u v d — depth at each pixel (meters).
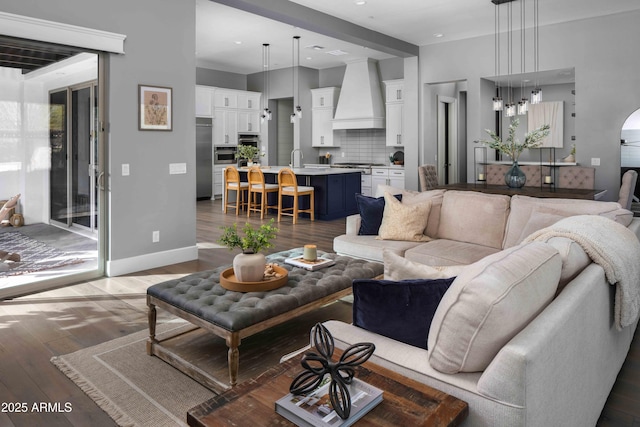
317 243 5.86
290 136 11.90
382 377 1.41
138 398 2.24
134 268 4.46
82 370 2.52
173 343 2.87
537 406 1.31
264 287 2.60
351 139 10.52
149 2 4.37
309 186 7.86
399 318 1.65
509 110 6.30
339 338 1.67
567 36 6.70
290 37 7.77
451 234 3.92
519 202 3.50
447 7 5.97
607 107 6.49
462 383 1.38
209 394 2.29
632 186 5.14
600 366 1.96
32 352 2.74
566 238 2.06
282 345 2.88
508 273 1.44
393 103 9.27
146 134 4.45
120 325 3.16
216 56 9.36
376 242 3.94
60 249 4.03
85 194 4.16
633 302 2.12
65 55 3.91
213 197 10.56
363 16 6.34
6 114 3.64
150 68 4.42
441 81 7.94
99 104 4.15
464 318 1.37
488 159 8.59
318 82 10.97
